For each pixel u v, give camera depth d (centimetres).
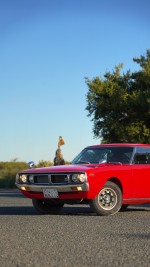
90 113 3881
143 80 3794
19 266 620
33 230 930
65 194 1238
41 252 712
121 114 3828
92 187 1219
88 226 993
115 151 1347
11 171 4225
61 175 1242
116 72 3928
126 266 623
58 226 991
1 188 3278
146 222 1066
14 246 759
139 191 1312
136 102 3675
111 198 1252
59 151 2381
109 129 3797
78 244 779
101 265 629
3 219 1123
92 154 1361
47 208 1326
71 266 622
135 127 3722
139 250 729
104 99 3800
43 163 3594
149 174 1337
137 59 3934
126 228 965
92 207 1235
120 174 1272
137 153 1341
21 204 1675
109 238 838
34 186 1272
